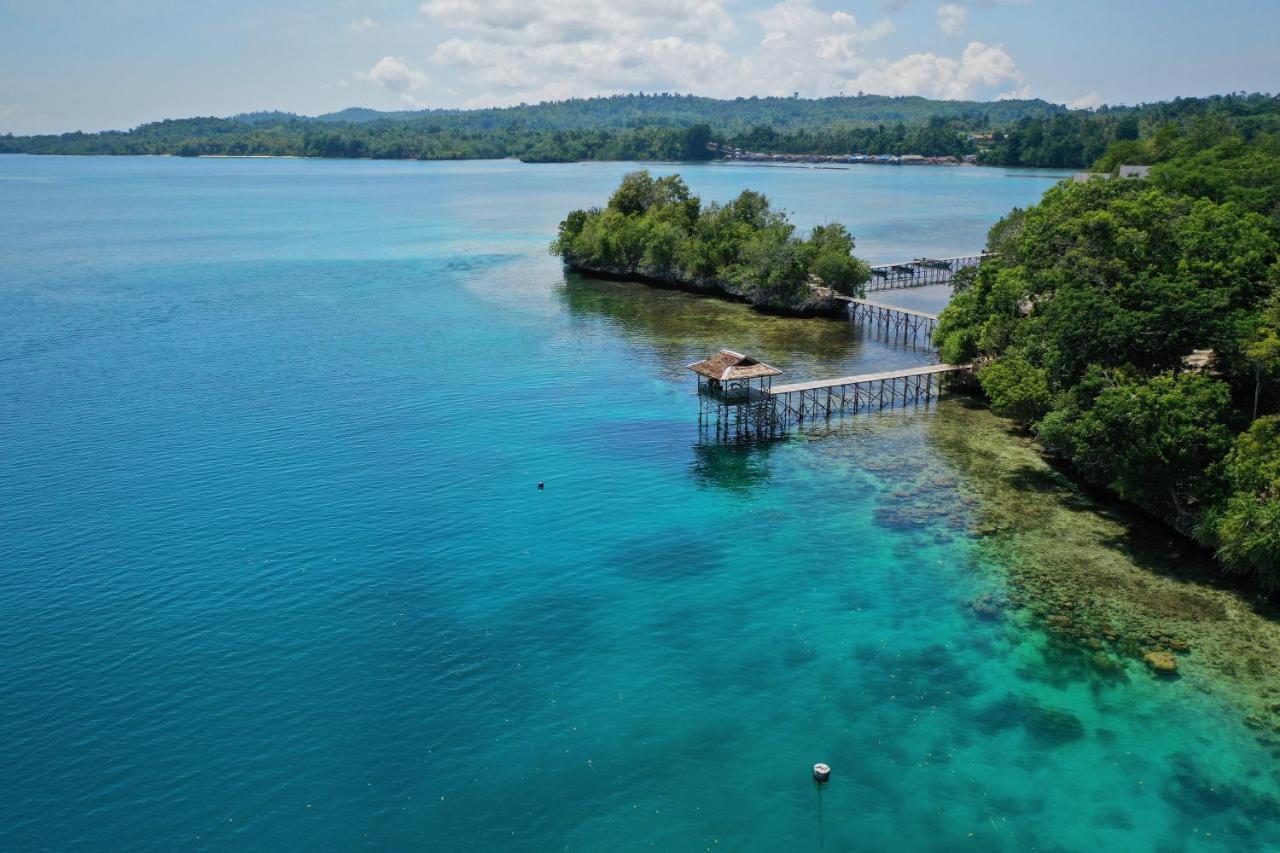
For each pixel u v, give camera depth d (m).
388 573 47.03
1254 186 86.19
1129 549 49.09
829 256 113.38
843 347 95.06
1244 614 42.34
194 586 45.31
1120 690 37.25
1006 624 42.28
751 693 37.56
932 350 93.56
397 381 81.00
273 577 46.34
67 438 65.31
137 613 42.84
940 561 48.44
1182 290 52.38
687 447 65.88
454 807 31.14
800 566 48.28
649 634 41.91
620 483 59.25
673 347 94.88
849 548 50.16
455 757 33.56
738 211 131.25
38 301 114.88
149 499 55.25
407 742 34.34
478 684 37.97
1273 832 29.81
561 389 79.31
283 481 58.31
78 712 35.72
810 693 37.53
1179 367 53.91
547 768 33.09
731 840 29.78
